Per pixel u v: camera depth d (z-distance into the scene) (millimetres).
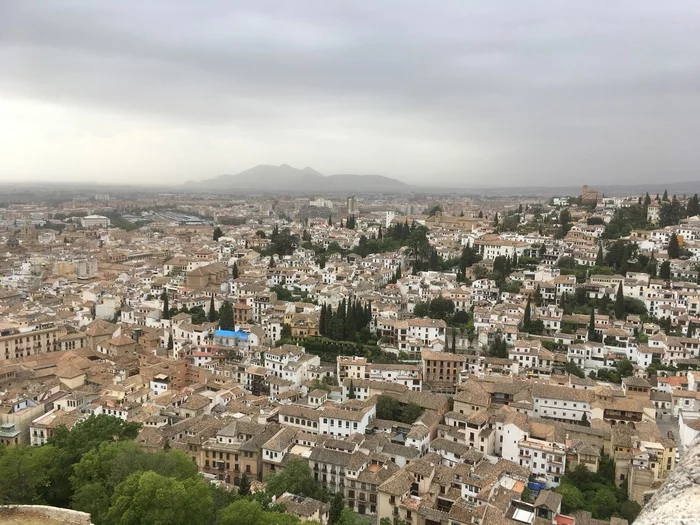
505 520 139250
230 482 180500
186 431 193000
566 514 155375
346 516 141125
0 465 128750
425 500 159125
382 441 188250
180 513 107438
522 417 197750
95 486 120938
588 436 193875
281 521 109812
